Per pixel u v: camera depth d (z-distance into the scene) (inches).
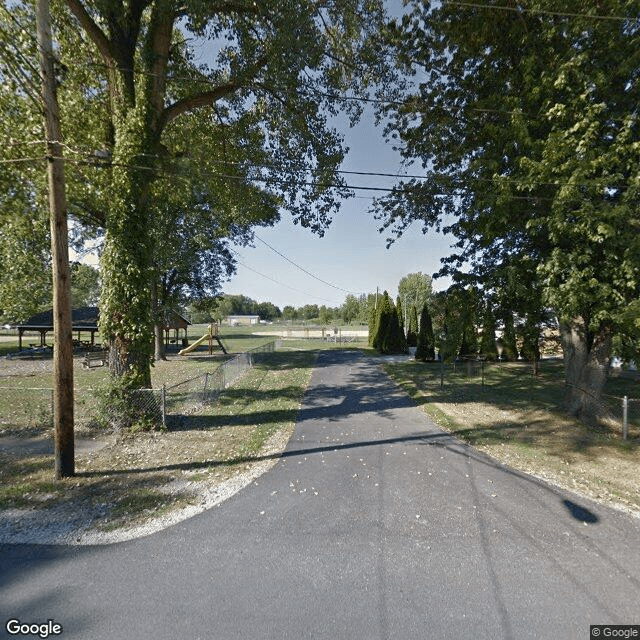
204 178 397.7
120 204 306.3
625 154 241.8
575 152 245.9
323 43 354.9
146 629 107.6
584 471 229.6
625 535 157.8
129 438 293.0
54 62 210.5
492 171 304.2
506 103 291.6
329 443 281.4
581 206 240.2
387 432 310.2
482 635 105.4
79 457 253.4
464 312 364.5
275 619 111.3
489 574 132.0
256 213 516.7
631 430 323.0
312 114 422.9
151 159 319.6
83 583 127.2
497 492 198.8
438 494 196.5
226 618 111.7
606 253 248.8
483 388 536.7
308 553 144.7
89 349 1147.3
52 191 210.8
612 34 253.0
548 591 123.6
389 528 163.2
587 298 252.8
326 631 106.8
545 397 469.4
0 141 288.0
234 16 349.7
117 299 309.4
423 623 109.8
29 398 440.8
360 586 126.0
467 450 266.4
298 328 3019.2
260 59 364.2
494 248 354.6
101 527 164.7
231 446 274.8
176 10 318.3
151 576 131.1
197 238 784.3
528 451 264.8
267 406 407.2
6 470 231.0
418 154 397.4
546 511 178.4
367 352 1154.7
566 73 249.9
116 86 315.3
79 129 345.4
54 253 212.7
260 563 138.4
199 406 405.1
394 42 348.8
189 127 431.2
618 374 697.0
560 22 263.6
